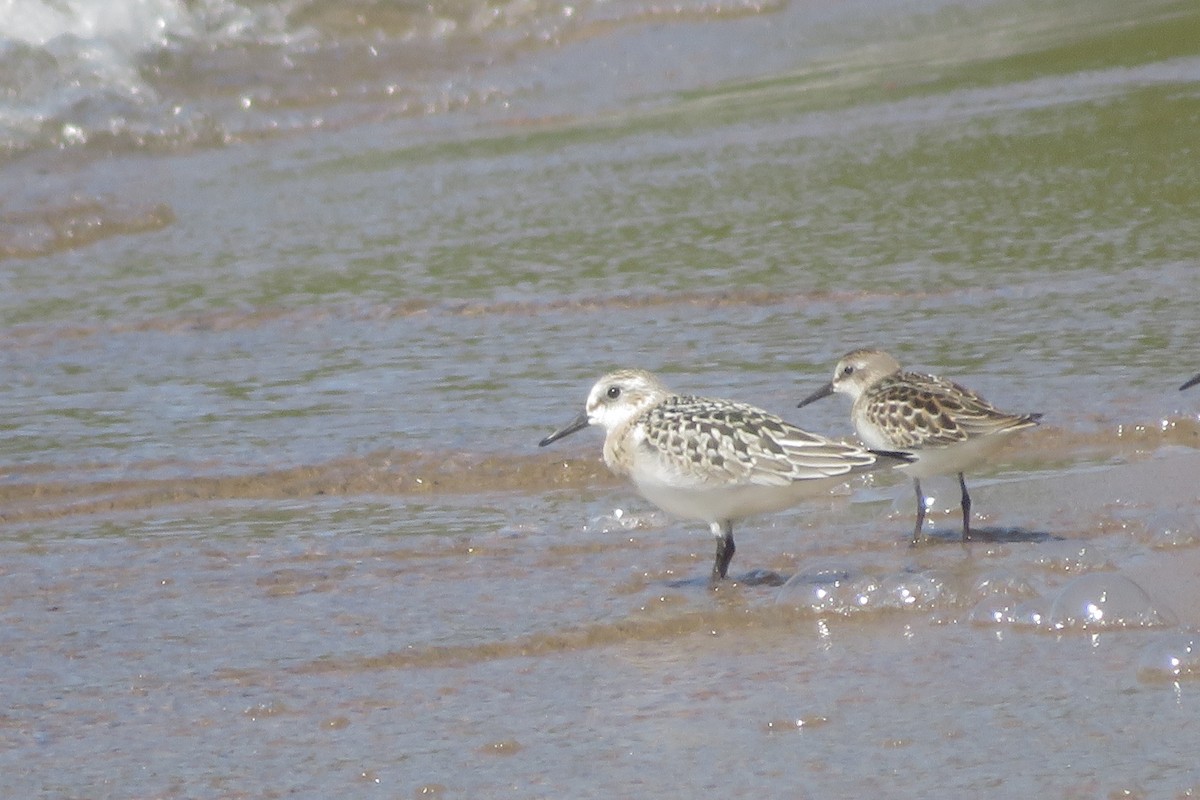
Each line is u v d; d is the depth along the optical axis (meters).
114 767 8.12
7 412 15.01
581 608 10.20
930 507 11.95
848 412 13.97
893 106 25.41
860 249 19.02
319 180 24.03
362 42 29.19
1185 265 17.50
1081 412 13.44
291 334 17.41
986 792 7.38
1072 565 10.43
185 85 27.53
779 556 11.08
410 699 8.87
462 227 21.06
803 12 31.64
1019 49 28.20
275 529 12.09
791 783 7.59
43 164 25.41
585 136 25.36
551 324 17.14
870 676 8.84
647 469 10.66
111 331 17.78
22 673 9.41
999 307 16.55
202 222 22.23
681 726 8.32
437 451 13.54
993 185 21.06
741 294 17.67
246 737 8.44
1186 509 11.47
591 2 31.17
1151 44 27.56
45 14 27.27
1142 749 7.74
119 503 12.67
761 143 24.00
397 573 11.02
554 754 8.07
